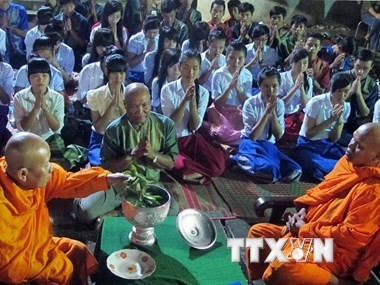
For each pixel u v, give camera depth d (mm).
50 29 5352
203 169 4105
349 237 2457
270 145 4340
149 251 2490
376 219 2439
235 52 4805
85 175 2414
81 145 4523
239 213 3734
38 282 2271
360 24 7574
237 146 4648
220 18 6426
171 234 2633
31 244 2217
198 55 4168
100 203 3299
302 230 2629
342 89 4191
